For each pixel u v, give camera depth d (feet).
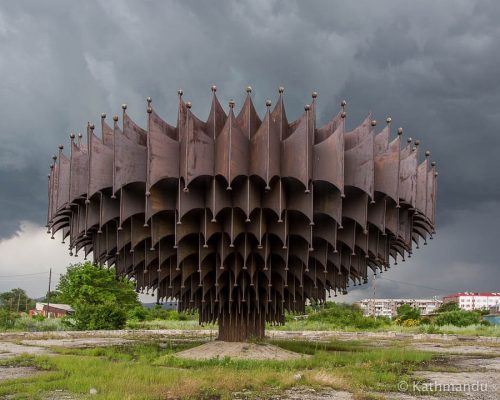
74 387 43.27
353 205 64.95
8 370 57.62
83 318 149.79
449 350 92.32
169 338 121.90
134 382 44.78
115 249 73.00
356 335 140.77
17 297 351.05
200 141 61.21
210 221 64.28
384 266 77.51
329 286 78.74
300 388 43.75
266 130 60.44
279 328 171.01
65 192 76.18
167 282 77.41
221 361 60.85
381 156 66.23
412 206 69.72
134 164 64.08
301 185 63.05
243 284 67.36
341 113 62.34
